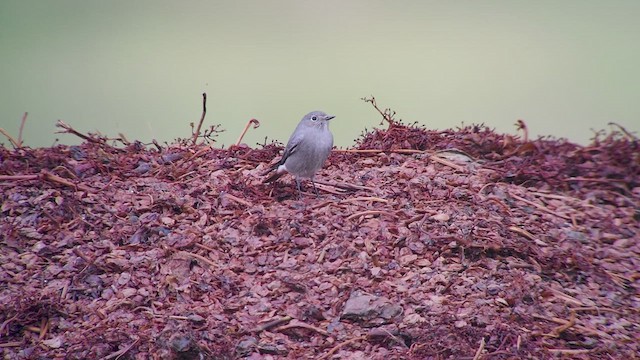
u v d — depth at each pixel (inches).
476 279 484.1
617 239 538.9
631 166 611.5
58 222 520.7
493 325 450.0
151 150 629.9
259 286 478.0
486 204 552.4
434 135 644.1
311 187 581.3
